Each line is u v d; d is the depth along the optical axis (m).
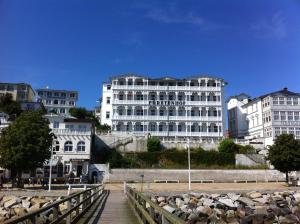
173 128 92.00
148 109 92.50
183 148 81.81
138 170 68.56
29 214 8.37
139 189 47.31
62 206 28.81
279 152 60.06
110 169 68.62
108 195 40.22
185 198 37.78
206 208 31.02
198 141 83.69
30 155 48.31
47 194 37.97
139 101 92.88
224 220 28.95
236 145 80.94
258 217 29.00
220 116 93.00
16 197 35.72
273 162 60.75
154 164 75.25
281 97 92.31
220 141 83.44
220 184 62.38
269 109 92.19
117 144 81.56
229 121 112.88
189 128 92.00
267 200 38.81
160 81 94.62
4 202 33.78
